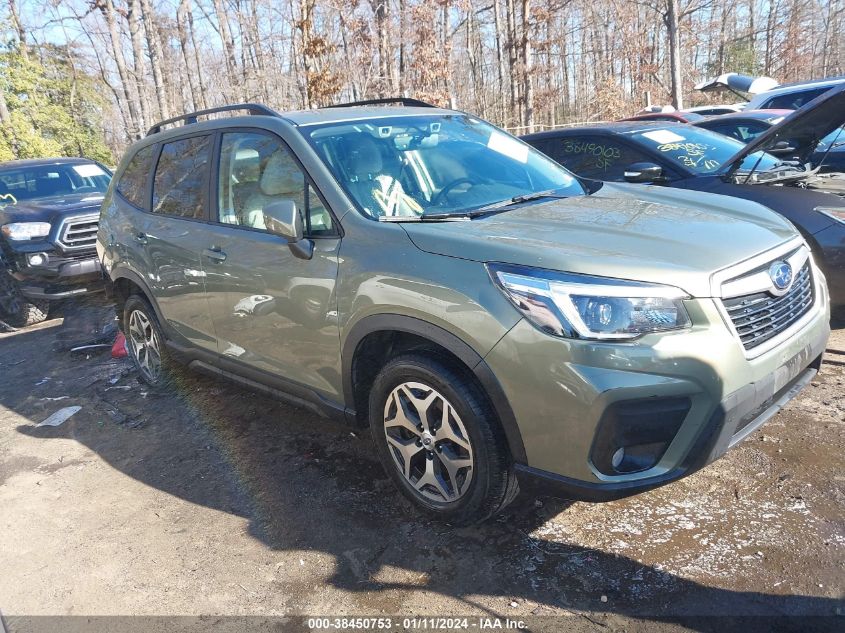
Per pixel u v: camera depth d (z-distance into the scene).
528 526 2.80
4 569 2.92
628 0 24.39
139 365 4.90
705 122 8.97
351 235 2.89
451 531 2.83
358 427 3.12
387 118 3.66
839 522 2.60
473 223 2.80
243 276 3.37
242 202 3.52
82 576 2.80
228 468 3.58
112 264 4.67
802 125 4.49
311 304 3.03
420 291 2.57
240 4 24.48
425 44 19.17
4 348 6.50
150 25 24.62
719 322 2.28
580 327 2.24
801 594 2.28
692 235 2.60
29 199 7.92
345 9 16.75
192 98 32.50
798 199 4.26
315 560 2.74
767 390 2.41
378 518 2.98
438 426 2.73
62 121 26.36
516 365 2.33
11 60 24.86
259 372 3.52
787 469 2.99
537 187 3.52
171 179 4.12
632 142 5.59
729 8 35.50
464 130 3.83
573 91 42.09
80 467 3.79
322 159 3.15
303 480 3.37
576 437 2.27
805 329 2.64
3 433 4.39
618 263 2.32
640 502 2.88
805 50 37.34
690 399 2.22
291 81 21.00
